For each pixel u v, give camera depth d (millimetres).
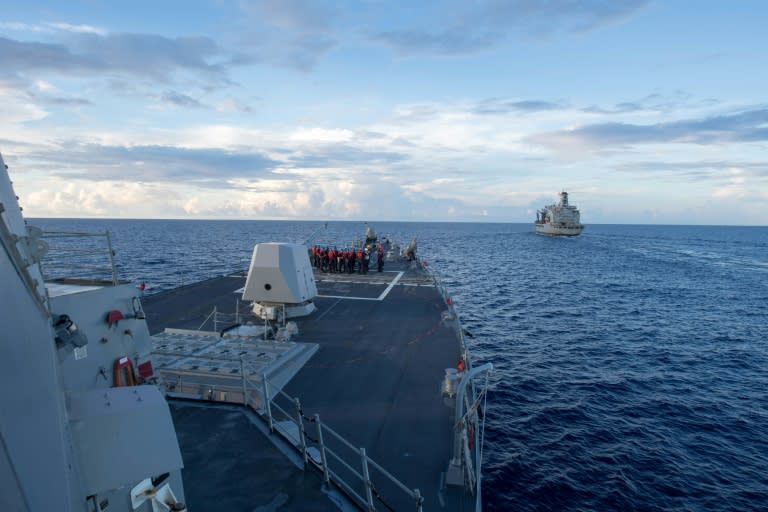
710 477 17578
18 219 4281
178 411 10086
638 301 51719
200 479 7605
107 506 4930
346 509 7051
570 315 43469
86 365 7422
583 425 21203
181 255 78062
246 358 12633
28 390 2814
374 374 12984
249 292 18500
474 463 8719
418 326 18000
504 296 52094
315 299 22938
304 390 11812
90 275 48344
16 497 2189
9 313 2719
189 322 18156
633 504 15820
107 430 5016
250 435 9117
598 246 134000
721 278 71812
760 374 28781
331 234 175625
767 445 20047
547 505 15602
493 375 26891
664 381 27031
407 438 9555
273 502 7098
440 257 95500
